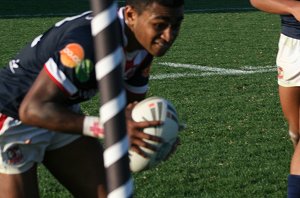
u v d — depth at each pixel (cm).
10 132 620
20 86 609
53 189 988
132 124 521
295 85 982
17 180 631
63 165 662
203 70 1980
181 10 541
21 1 4244
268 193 977
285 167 1089
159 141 540
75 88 541
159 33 543
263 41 2570
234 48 2405
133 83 654
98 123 508
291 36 976
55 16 3594
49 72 530
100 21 398
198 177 1035
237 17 3419
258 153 1166
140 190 980
